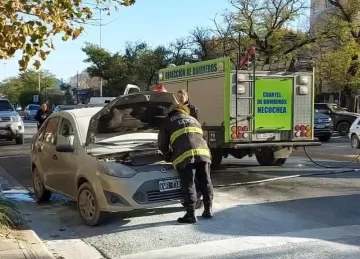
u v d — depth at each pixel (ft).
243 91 37.50
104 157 24.23
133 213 26.12
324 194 30.63
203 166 24.13
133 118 26.81
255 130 38.06
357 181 35.37
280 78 38.91
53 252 20.08
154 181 23.15
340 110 92.99
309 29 105.70
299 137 39.88
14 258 18.08
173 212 26.13
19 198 32.09
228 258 18.39
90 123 24.81
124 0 19.92
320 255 18.43
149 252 19.58
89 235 22.59
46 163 29.01
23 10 17.90
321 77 107.45
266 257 18.34
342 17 104.32
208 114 39.45
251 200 29.12
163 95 26.12
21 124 71.92
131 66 175.94
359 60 101.19
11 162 50.70
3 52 18.02
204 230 22.48
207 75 39.45
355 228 22.41
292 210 26.30
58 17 18.39
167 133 23.85
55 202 30.58
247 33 105.29
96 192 23.35
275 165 43.86
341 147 65.98
